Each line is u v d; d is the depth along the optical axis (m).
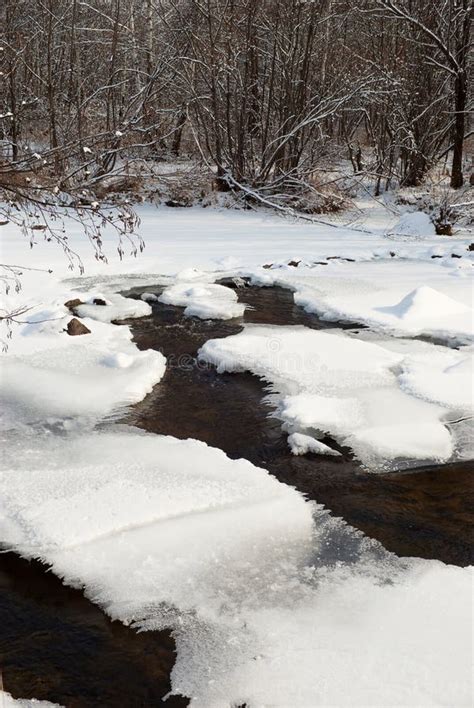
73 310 9.78
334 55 23.72
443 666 3.56
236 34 21.77
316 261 13.07
